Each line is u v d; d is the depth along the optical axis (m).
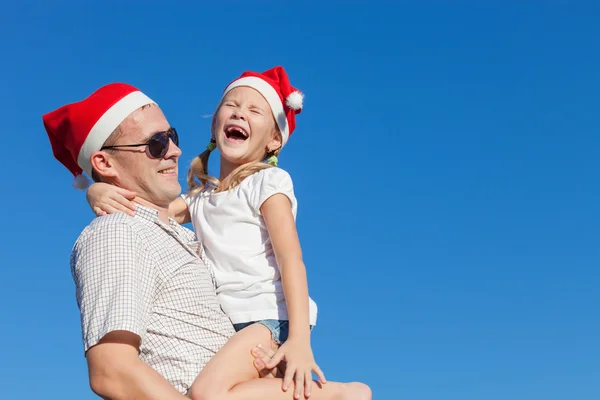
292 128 4.37
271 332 3.55
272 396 3.30
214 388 3.22
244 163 4.09
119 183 3.67
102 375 3.02
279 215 3.67
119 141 3.63
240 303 3.66
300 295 3.53
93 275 3.17
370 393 3.60
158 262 3.35
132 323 3.06
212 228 3.87
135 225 3.36
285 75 4.29
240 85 4.17
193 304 3.41
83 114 3.68
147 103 3.72
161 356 3.29
